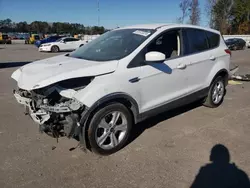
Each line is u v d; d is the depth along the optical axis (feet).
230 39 89.56
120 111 11.60
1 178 9.95
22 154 11.71
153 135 13.76
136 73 12.03
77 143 12.80
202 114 16.98
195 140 13.16
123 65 11.71
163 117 16.40
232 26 167.22
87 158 11.44
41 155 11.66
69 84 10.85
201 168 10.65
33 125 15.01
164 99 13.71
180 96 14.65
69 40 80.38
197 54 15.58
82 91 10.48
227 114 17.01
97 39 15.49
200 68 15.78
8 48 92.79
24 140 13.09
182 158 11.43
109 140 11.91
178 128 14.69
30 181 9.78
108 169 10.61
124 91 11.51
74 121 10.37
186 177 10.05
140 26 14.76
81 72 10.69
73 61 12.53
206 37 16.71
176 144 12.74
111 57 12.35
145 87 12.50
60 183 9.69
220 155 11.68
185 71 14.62
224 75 18.20
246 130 14.40
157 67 12.94
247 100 20.45
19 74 12.73
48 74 10.85
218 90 18.13
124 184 9.64
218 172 10.37
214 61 16.93
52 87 10.75
